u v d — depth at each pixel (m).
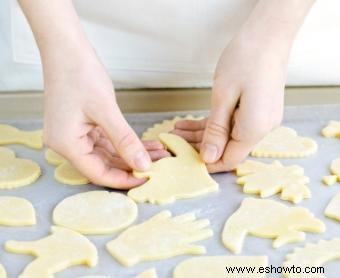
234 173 0.82
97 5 0.88
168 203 0.77
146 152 0.79
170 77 0.93
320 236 0.73
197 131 0.86
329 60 0.93
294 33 0.79
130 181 0.79
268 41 0.77
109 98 0.75
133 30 0.90
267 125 0.77
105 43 0.91
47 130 0.75
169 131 0.88
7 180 0.79
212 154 0.79
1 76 0.92
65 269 0.69
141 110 0.94
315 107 0.94
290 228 0.73
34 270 0.68
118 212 0.75
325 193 0.79
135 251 0.71
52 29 0.74
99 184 0.79
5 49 0.91
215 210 0.76
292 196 0.77
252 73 0.76
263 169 0.82
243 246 0.72
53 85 0.74
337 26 0.91
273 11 0.78
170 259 0.71
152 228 0.73
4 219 0.74
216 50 0.91
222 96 0.77
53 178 0.81
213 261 0.70
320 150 0.86
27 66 0.91
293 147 0.86
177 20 0.89
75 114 0.74
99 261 0.70
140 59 0.91
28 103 0.91
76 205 0.76
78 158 0.76
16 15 0.88
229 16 0.89
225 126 0.78
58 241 0.72
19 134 0.87
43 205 0.77
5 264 0.70
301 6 0.78
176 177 0.79
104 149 0.81
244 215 0.75
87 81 0.74
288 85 0.95
